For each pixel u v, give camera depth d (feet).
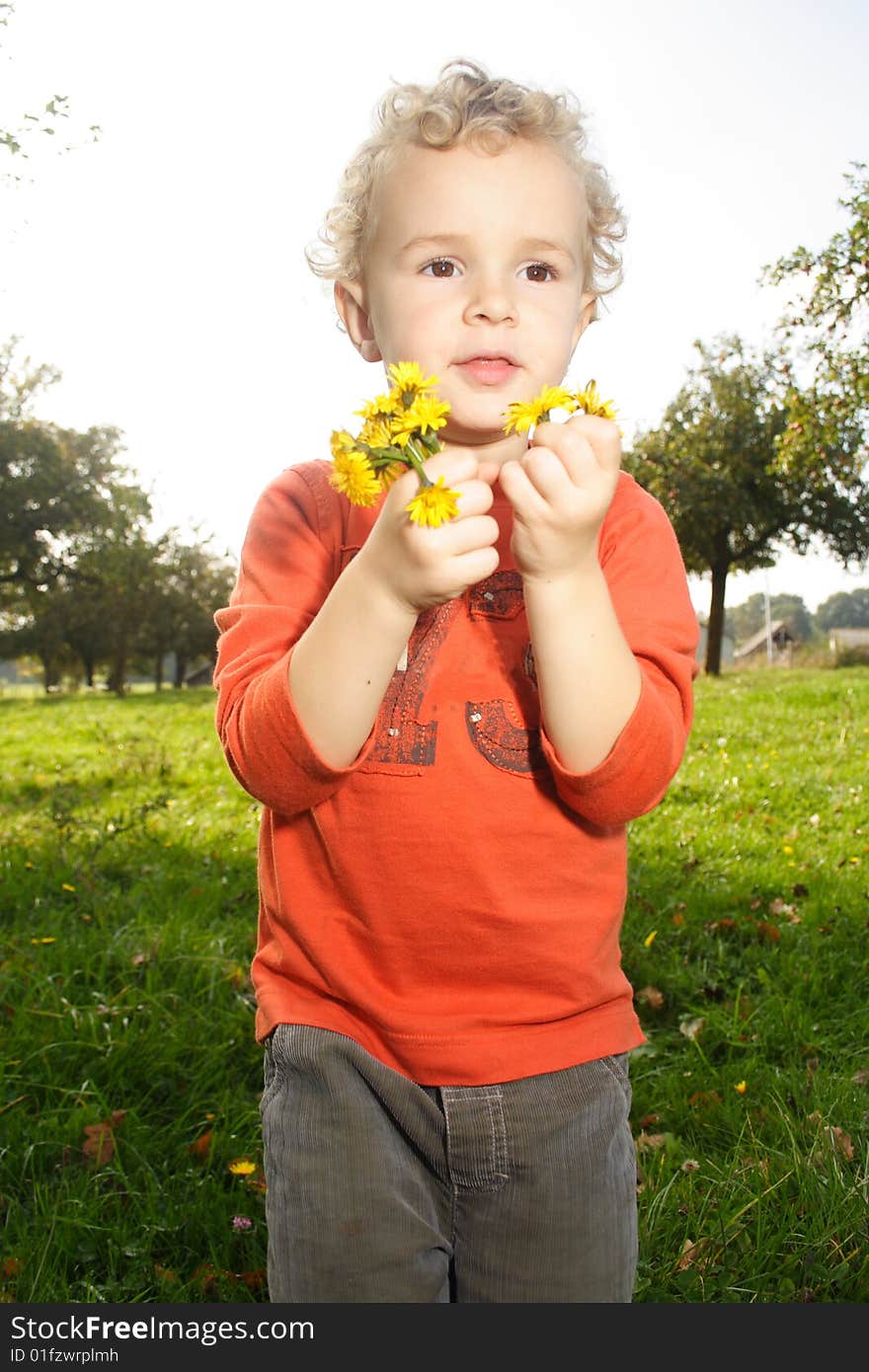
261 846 5.41
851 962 11.44
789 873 15.47
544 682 4.18
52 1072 9.12
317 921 4.88
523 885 4.72
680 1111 8.50
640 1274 6.55
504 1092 4.65
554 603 4.01
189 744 36.11
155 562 142.82
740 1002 10.60
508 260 4.74
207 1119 8.48
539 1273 4.65
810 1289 6.44
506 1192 4.69
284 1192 4.70
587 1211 4.64
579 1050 4.77
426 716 4.73
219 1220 7.27
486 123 4.73
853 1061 9.36
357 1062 4.71
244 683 4.72
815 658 124.16
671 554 5.14
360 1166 4.60
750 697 46.62
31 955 11.51
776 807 21.34
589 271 5.71
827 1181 7.22
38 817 21.90
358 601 3.94
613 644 4.13
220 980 10.88
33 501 122.52
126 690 153.07
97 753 35.19
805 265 35.68
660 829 18.90
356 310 5.63
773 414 90.22
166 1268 6.78
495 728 4.73
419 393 3.69
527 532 3.89
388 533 3.76
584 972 4.82
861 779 23.76
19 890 14.49
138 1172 7.73
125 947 11.88
